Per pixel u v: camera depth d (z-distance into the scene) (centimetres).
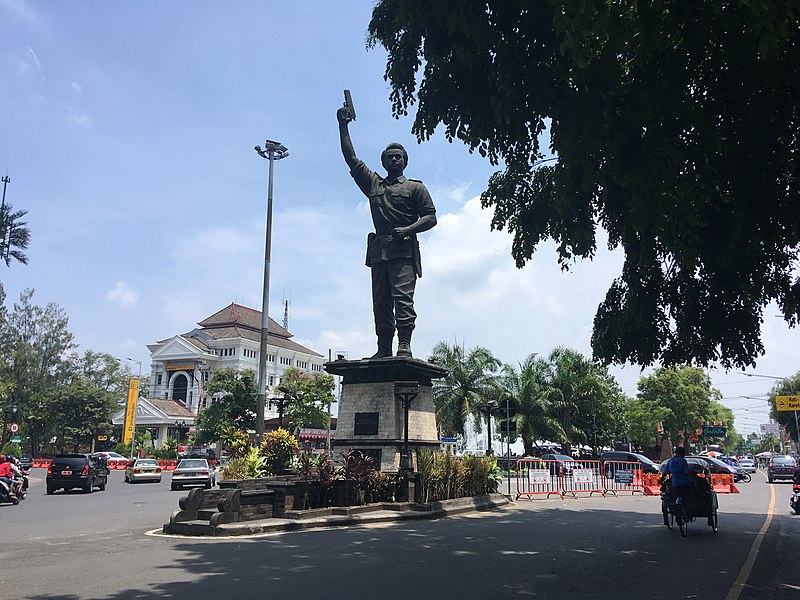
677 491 1336
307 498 1412
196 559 937
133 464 3744
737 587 813
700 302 1191
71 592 716
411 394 1664
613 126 790
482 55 936
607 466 3086
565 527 1420
